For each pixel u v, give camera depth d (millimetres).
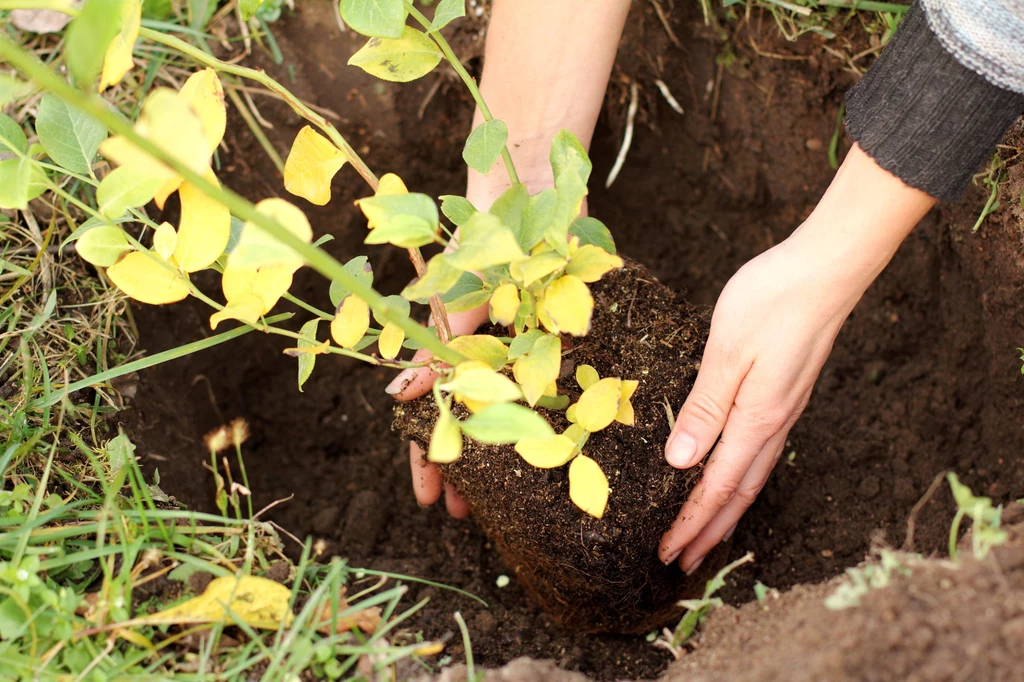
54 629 824
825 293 958
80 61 628
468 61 1529
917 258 1465
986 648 706
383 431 1646
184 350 981
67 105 905
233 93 1479
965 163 872
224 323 1567
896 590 758
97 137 920
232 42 1501
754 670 766
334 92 1547
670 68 1542
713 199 1678
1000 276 1264
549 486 1045
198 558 940
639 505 1040
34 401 1081
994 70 811
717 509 1067
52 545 919
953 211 1348
